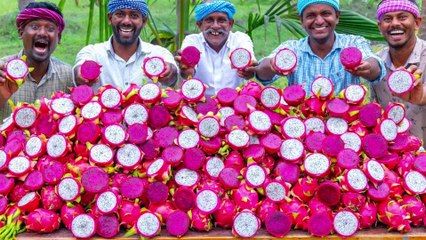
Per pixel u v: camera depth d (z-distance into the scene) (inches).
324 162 83.0
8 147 85.0
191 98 87.3
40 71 111.3
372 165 82.3
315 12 102.8
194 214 80.5
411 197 82.8
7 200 83.3
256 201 81.7
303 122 86.5
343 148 83.9
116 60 113.9
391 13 106.7
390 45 109.8
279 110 88.2
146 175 83.8
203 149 85.4
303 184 82.6
